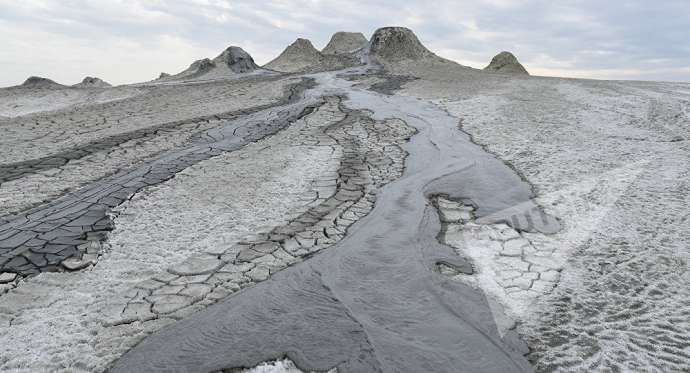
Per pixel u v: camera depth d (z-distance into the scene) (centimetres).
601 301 327
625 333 290
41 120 1054
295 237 433
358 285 351
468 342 283
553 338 286
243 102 1315
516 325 301
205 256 391
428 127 959
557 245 423
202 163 674
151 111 1180
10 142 814
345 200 536
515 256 404
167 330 289
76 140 832
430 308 321
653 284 349
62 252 389
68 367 255
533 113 1087
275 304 321
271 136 867
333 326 298
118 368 256
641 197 539
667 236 432
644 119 1009
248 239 425
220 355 269
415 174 643
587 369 258
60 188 555
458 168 671
